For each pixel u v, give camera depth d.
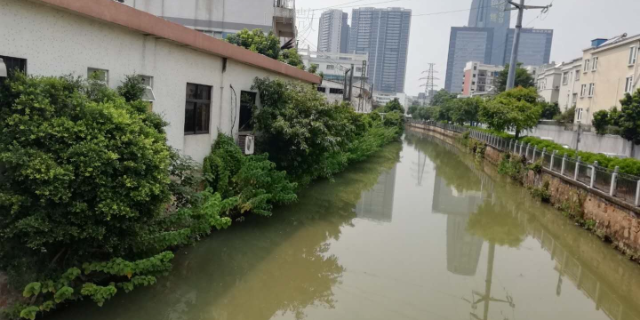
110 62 5.49
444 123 51.25
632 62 22.97
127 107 4.69
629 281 7.38
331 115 10.23
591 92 27.53
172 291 5.61
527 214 12.09
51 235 3.72
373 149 19.86
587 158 11.52
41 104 3.81
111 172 3.97
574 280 7.29
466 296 6.15
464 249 8.46
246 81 9.41
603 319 5.82
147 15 5.78
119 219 4.09
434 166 22.55
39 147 3.80
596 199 9.75
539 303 6.18
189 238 5.82
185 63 7.12
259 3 19.66
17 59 4.31
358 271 6.80
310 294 5.90
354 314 5.37
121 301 5.00
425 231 9.55
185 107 7.31
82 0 4.70
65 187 3.72
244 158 8.11
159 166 4.32
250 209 8.15
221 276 6.21
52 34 4.61
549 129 26.41
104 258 4.52
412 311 5.53
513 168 17.89
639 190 7.96
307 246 7.81
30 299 4.01
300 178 9.99
